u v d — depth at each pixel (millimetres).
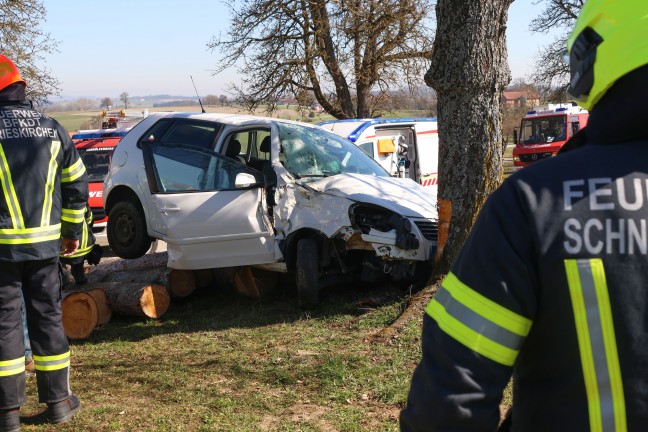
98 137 12492
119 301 7039
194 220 7164
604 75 1383
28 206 4027
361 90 22312
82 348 6188
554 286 1342
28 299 4246
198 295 8188
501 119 6414
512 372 1478
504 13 6277
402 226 6754
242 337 6188
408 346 5398
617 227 1328
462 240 6332
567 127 26547
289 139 7562
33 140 4102
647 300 1308
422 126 13148
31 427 4242
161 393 4801
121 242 7996
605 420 1312
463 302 1410
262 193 7020
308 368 5090
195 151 7418
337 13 20703
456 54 6223
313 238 7023
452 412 1377
